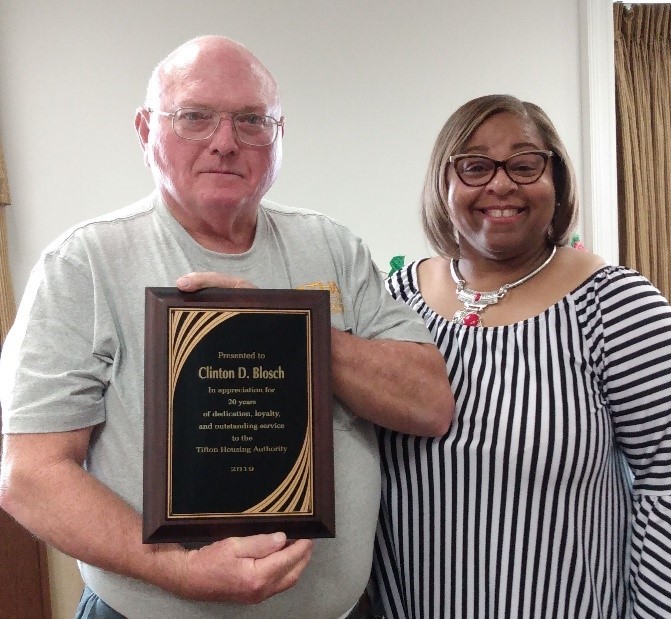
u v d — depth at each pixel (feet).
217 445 2.46
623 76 7.54
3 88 6.50
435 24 6.94
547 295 3.23
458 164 3.18
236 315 2.52
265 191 2.97
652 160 7.79
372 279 3.40
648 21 7.63
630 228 7.63
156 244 2.94
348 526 3.04
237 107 2.75
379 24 6.88
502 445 3.02
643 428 2.97
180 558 2.45
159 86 2.83
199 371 2.48
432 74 6.97
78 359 2.69
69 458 2.59
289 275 3.14
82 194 6.64
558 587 2.96
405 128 6.95
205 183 2.77
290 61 6.78
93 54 6.56
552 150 3.22
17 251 6.61
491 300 3.35
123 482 2.71
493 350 3.21
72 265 2.78
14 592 5.98
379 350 3.01
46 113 6.56
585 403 2.99
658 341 2.89
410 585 3.34
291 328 2.56
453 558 3.13
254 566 2.35
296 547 2.43
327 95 6.84
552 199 3.16
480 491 3.07
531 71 7.09
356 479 3.10
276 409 2.51
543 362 3.08
